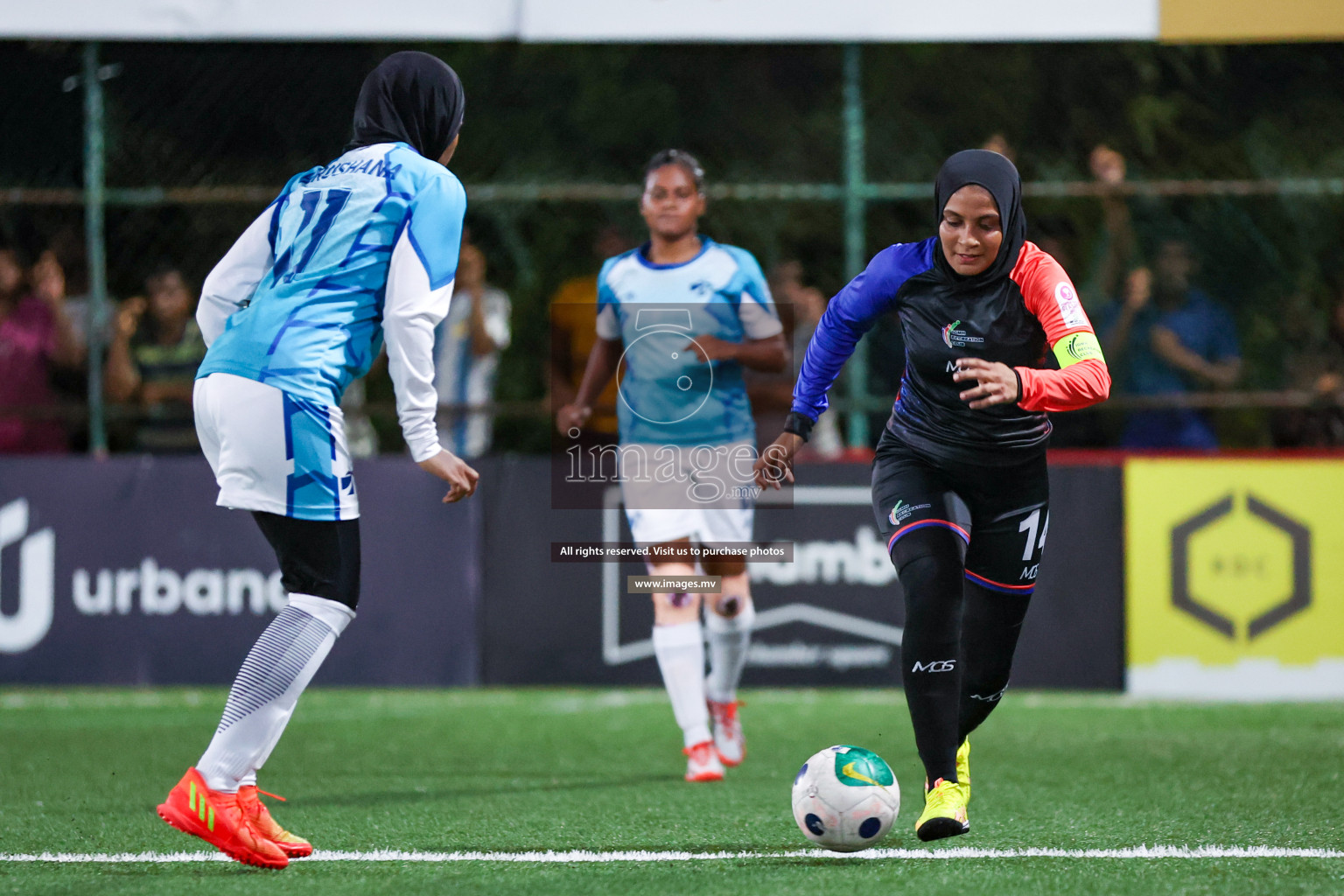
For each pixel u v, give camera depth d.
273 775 18.62
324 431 12.08
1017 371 12.06
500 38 26.84
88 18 27.03
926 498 13.35
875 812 12.52
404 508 27.55
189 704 25.47
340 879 11.89
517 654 27.38
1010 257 12.99
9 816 15.33
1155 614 26.97
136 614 27.36
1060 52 41.16
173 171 32.59
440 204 12.28
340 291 12.20
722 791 17.19
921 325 13.27
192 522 27.45
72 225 31.55
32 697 26.22
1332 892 11.31
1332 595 26.81
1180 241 33.53
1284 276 34.12
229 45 33.12
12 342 29.84
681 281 18.50
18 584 27.39
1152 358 30.00
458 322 28.94
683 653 18.41
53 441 29.70
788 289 28.83
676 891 11.34
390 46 34.09
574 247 37.19
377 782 18.00
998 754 19.95
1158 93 40.69
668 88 44.50
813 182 43.34
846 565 27.23
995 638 13.76
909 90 41.84
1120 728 22.69
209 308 12.75
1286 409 32.06
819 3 26.73
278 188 29.73
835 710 24.83
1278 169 39.97
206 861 12.77
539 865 12.48
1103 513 27.17
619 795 16.86
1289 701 26.44
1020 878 11.75
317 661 12.16
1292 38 26.45
